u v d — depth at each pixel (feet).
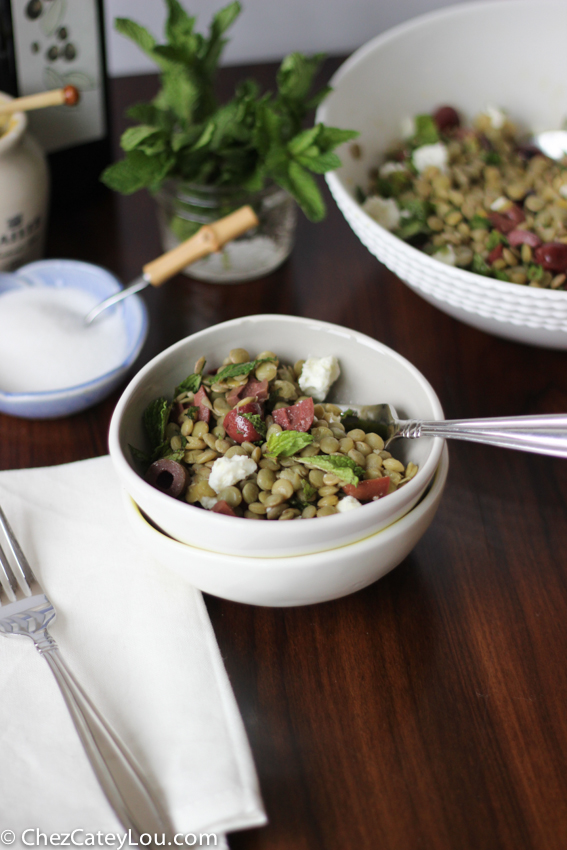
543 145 2.60
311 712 1.66
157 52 2.13
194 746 1.58
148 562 1.79
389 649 1.74
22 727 1.60
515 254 2.19
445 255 2.24
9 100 2.25
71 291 2.25
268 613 1.78
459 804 1.58
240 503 1.70
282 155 2.12
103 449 2.04
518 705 1.68
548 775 1.61
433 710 1.67
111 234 2.54
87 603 1.74
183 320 2.30
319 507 1.68
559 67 2.59
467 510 1.94
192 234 2.32
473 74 2.61
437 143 2.49
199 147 2.12
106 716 1.61
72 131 2.53
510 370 2.21
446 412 2.12
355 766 1.61
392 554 1.64
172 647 1.68
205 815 1.50
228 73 3.11
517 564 1.86
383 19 3.64
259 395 1.77
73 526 1.85
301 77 2.20
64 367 2.11
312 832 1.55
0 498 1.88
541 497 1.96
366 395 1.89
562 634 1.76
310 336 1.88
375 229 2.06
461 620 1.78
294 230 2.46
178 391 1.83
